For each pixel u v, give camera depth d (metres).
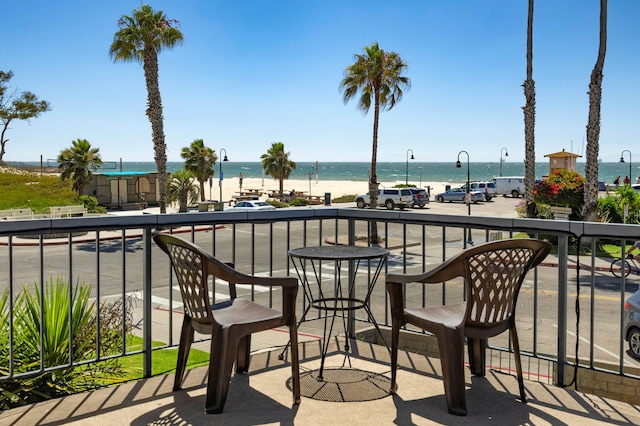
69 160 41.72
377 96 24.28
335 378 3.98
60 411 3.38
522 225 3.85
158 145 25.55
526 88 22.41
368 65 23.58
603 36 19.27
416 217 4.33
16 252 19.58
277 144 54.22
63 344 4.13
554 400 3.57
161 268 15.70
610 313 9.99
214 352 3.30
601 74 19.48
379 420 3.27
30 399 3.93
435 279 3.33
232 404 3.51
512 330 3.45
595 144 19.59
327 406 3.48
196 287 3.35
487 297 3.23
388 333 5.69
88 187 42.69
